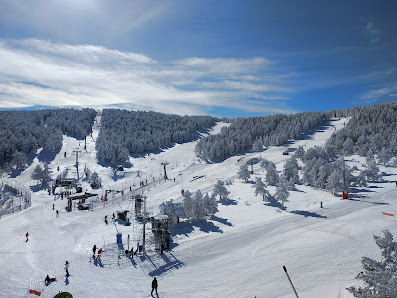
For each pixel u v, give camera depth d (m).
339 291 19.09
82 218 41.97
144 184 73.62
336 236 29.84
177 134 149.12
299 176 66.31
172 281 22.34
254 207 44.03
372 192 50.06
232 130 144.50
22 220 41.50
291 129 136.00
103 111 192.38
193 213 38.59
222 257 26.55
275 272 22.92
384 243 12.90
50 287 21.20
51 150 108.75
